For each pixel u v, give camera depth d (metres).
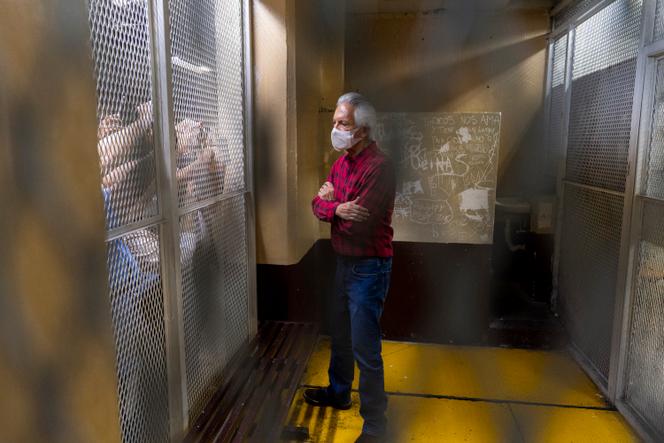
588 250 2.88
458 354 3.05
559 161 3.34
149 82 1.52
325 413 2.43
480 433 2.26
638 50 2.27
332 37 3.36
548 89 3.50
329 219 2.07
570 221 3.20
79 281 0.87
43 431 0.80
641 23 2.24
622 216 2.42
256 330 2.76
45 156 0.78
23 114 0.74
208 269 2.09
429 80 3.55
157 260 1.59
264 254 2.76
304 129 2.84
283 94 2.57
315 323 2.98
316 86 3.18
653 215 2.18
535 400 2.54
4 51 0.70
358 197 1.99
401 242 3.11
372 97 3.59
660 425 2.12
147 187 1.52
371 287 2.03
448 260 3.09
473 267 3.07
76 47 0.85
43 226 0.78
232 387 2.18
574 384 2.71
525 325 3.22
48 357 0.80
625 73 2.44
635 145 2.27
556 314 3.41
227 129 2.29
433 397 2.56
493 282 3.58
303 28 2.75
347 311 2.27
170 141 1.62
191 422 1.89
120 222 1.35
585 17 2.94
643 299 2.27
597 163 2.79
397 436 2.23
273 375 2.28
